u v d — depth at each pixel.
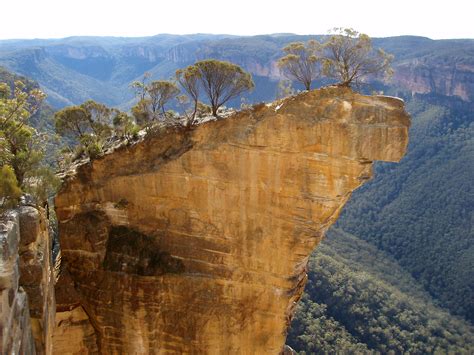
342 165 22.38
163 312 24.91
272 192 23.44
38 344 16.50
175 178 24.36
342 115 21.91
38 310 16.41
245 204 23.91
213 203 24.23
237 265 24.52
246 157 23.38
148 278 24.61
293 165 22.89
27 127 21.64
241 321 24.84
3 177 16.53
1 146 19.70
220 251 24.53
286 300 24.41
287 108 22.39
